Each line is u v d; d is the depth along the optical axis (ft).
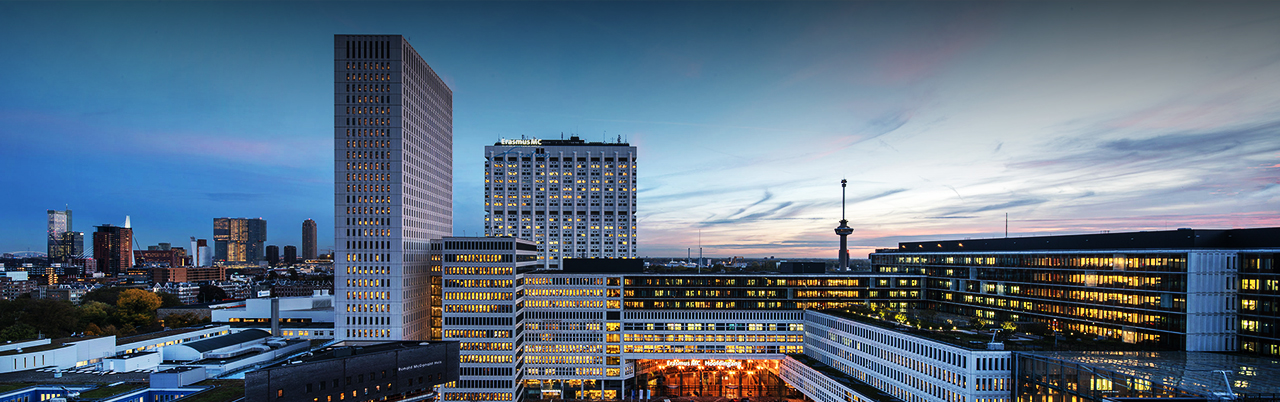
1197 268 461.78
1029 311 606.14
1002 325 540.11
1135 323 497.46
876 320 593.42
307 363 375.86
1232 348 465.88
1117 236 559.38
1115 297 516.73
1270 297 443.32
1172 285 470.80
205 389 439.63
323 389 382.01
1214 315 464.24
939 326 548.72
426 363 440.04
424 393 439.22
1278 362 410.93
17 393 426.10
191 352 602.03
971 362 433.48
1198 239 494.18
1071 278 561.02
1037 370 418.51
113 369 534.37
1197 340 460.55
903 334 510.17
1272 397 332.80
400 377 424.05
